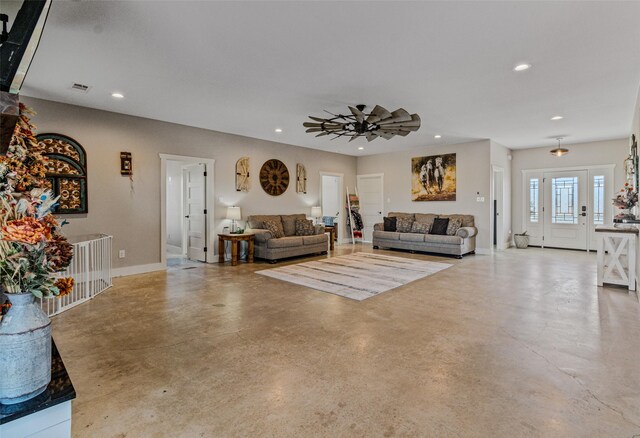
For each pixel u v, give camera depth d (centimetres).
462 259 657
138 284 455
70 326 300
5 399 101
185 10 238
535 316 322
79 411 178
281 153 754
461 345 259
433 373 217
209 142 620
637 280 402
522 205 851
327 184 988
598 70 348
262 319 318
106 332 286
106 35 274
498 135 674
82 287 407
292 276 504
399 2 229
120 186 507
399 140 723
